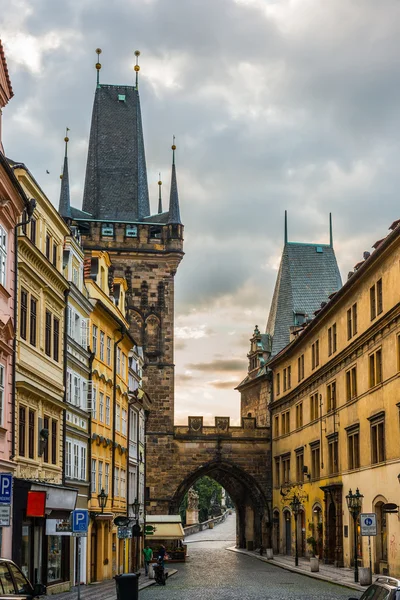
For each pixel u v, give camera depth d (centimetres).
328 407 7669
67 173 10419
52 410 4475
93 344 5694
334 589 5050
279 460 9956
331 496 7325
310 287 11438
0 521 2331
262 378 10694
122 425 6725
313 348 8388
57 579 4538
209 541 13450
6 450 3553
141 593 4809
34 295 4128
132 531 6569
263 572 6950
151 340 10188
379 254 5897
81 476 5222
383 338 5975
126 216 10625
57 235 4659
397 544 5534
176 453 10175
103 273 6259
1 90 3581
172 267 10306
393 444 5700
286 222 11719
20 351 3844
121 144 10906
